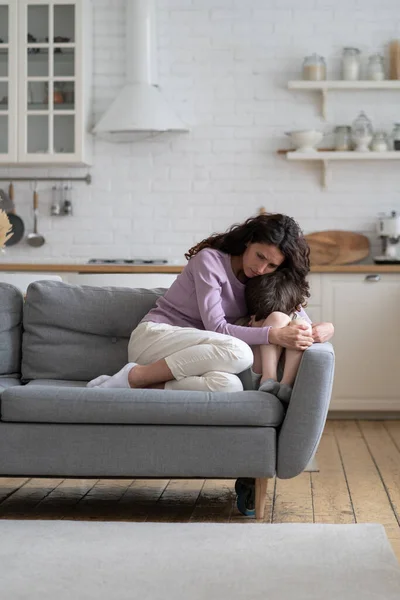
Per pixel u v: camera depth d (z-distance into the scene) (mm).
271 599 2361
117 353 3799
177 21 6348
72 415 3121
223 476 3129
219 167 6355
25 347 3826
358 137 6117
